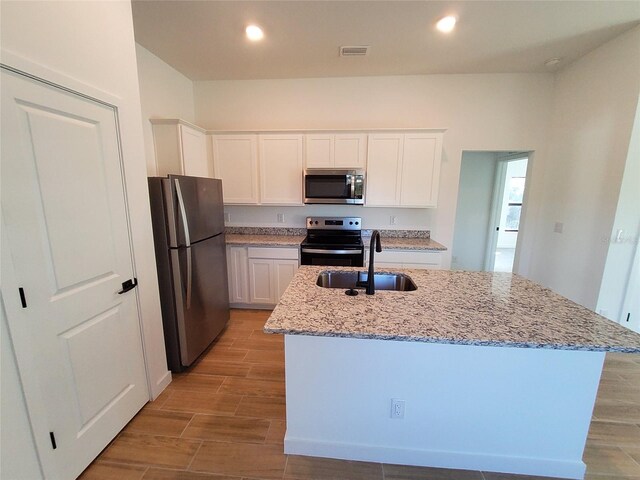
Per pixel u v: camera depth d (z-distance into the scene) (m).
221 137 3.39
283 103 3.59
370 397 1.44
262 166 3.42
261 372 2.28
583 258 2.88
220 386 2.11
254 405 1.92
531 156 3.47
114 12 1.60
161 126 2.84
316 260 3.25
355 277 2.13
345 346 1.39
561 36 2.51
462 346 1.34
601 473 1.44
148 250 1.90
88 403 1.47
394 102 3.48
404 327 1.25
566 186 3.10
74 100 1.36
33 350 1.19
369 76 3.45
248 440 1.64
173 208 2.05
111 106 1.58
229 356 2.51
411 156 3.26
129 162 1.72
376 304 1.51
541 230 3.49
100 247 1.52
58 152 1.28
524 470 1.43
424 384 1.40
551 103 3.33
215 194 2.65
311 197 3.33
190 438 1.66
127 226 1.72
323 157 3.35
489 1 2.04
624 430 1.71
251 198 3.48
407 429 1.46
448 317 1.35
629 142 2.43
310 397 1.48
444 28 2.38
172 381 2.17
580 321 1.32
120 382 1.69
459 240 4.71
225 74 3.40
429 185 3.29
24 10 1.14
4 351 1.09
